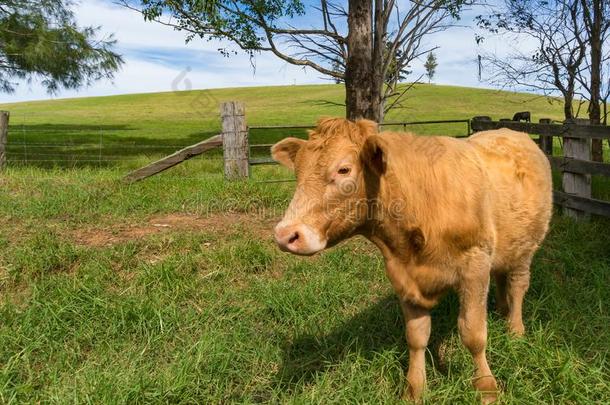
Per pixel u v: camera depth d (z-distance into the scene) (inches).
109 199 305.9
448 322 166.6
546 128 297.0
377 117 390.0
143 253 229.8
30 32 503.5
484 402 129.5
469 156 134.3
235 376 147.7
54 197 304.0
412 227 119.4
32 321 171.3
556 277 202.7
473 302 127.1
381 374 141.1
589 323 163.5
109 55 535.8
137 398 130.9
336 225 110.1
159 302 183.5
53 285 198.1
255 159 380.8
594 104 377.7
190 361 144.9
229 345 159.0
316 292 190.5
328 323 170.4
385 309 177.9
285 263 221.3
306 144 112.6
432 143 127.8
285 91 1879.9
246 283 206.7
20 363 151.7
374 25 386.0
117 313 174.9
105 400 128.1
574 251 223.3
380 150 106.1
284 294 185.6
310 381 144.8
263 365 152.9
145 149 704.4
